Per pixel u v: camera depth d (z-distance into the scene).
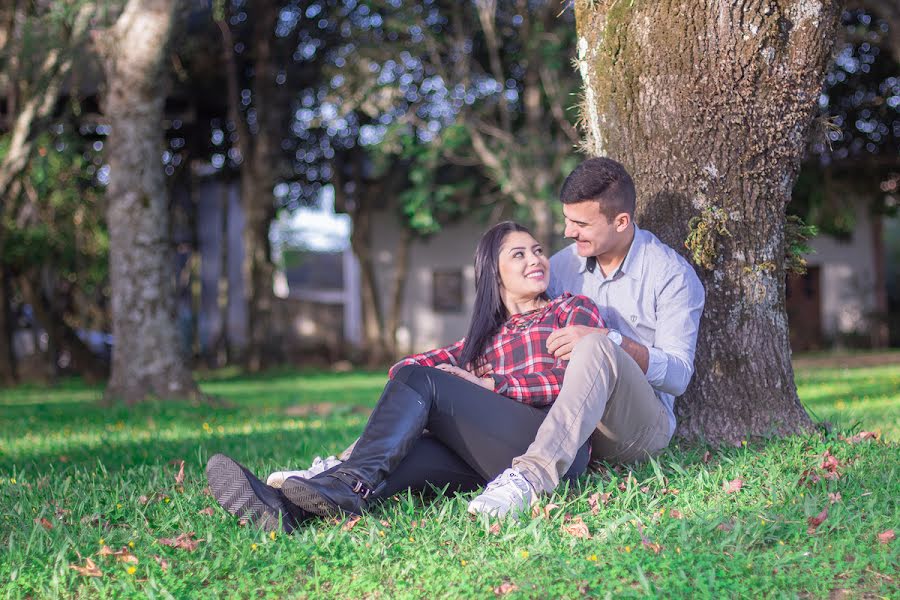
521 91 19.30
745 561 2.61
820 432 4.21
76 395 14.62
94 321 20.72
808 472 3.46
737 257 4.22
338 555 2.80
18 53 14.62
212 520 3.21
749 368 4.23
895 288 26.06
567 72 16.75
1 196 16.22
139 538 3.06
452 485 3.45
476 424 3.28
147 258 11.48
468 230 23.28
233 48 20.78
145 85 11.46
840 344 22.09
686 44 4.15
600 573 2.56
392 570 2.64
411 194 18.83
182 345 11.70
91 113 19.73
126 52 11.38
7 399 14.05
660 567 2.59
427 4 18.38
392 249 23.30
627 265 3.83
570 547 2.77
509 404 3.32
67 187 18.73
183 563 2.78
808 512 2.97
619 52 4.31
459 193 20.75
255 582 2.63
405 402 3.19
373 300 22.67
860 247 22.42
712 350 4.23
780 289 4.32
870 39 14.97
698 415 4.22
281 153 21.81
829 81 17.39
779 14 4.09
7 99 17.66
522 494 3.06
